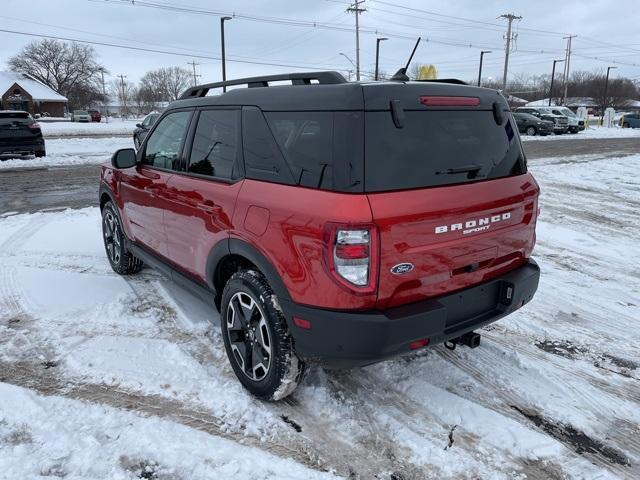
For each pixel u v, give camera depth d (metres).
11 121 15.67
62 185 11.40
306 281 2.64
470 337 3.19
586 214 8.68
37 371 3.48
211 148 3.48
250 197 2.96
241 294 3.15
